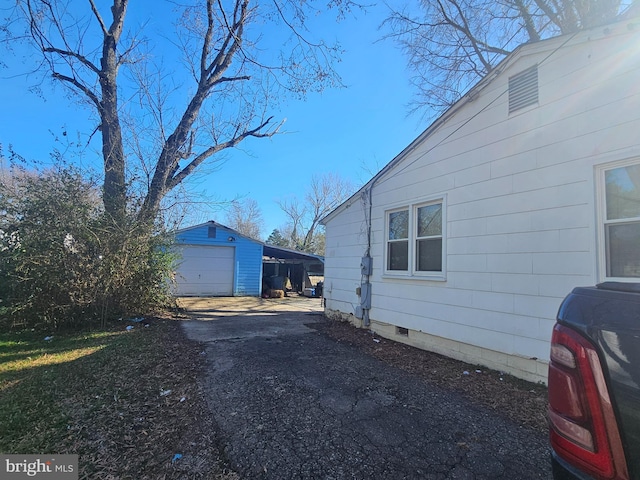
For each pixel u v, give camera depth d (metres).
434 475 2.30
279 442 2.70
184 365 4.70
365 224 7.43
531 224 4.25
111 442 2.69
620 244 3.49
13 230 6.85
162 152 9.94
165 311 9.50
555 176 4.04
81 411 3.24
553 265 3.99
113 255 7.40
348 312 7.91
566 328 1.30
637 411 1.06
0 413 3.17
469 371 4.58
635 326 1.11
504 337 4.49
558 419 1.27
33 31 8.70
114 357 5.08
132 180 8.41
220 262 15.99
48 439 2.73
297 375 4.33
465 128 5.23
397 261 6.58
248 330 7.34
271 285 17.05
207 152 10.69
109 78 9.33
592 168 3.70
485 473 2.33
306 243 39.41
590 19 7.75
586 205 3.73
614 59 3.59
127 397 3.59
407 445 2.69
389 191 6.77
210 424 2.99
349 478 2.26
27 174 6.97
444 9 10.23
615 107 3.56
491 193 4.78
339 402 3.51
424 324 5.75
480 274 4.86
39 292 6.68
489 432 2.91
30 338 6.42
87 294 7.09
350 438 2.78
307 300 15.47
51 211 6.81
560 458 1.24
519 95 4.50
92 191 7.54
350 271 7.92
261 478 2.25
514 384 4.09
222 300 14.27
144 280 8.32
